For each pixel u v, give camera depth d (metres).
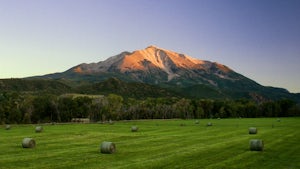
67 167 29.25
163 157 34.53
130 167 29.33
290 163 31.55
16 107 139.88
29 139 41.81
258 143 39.09
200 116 179.50
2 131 68.50
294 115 186.50
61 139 52.47
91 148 41.53
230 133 63.78
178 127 83.38
